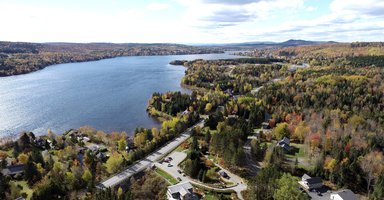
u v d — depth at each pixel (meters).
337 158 127.81
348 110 198.50
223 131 153.62
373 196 106.81
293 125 168.75
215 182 118.31
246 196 107.69
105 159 143.38
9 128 191.62
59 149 153.38
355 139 147.62
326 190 113.44
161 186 116.44
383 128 164.25
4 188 111.56
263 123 190.62
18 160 136.12
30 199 102.25
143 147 149.88
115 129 193.25
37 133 183.12
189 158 133.62
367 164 119.88
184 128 179.38
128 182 120.00
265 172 104.25
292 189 94.69
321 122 171.75
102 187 112.94
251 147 141.12
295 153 144.38
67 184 113.50
